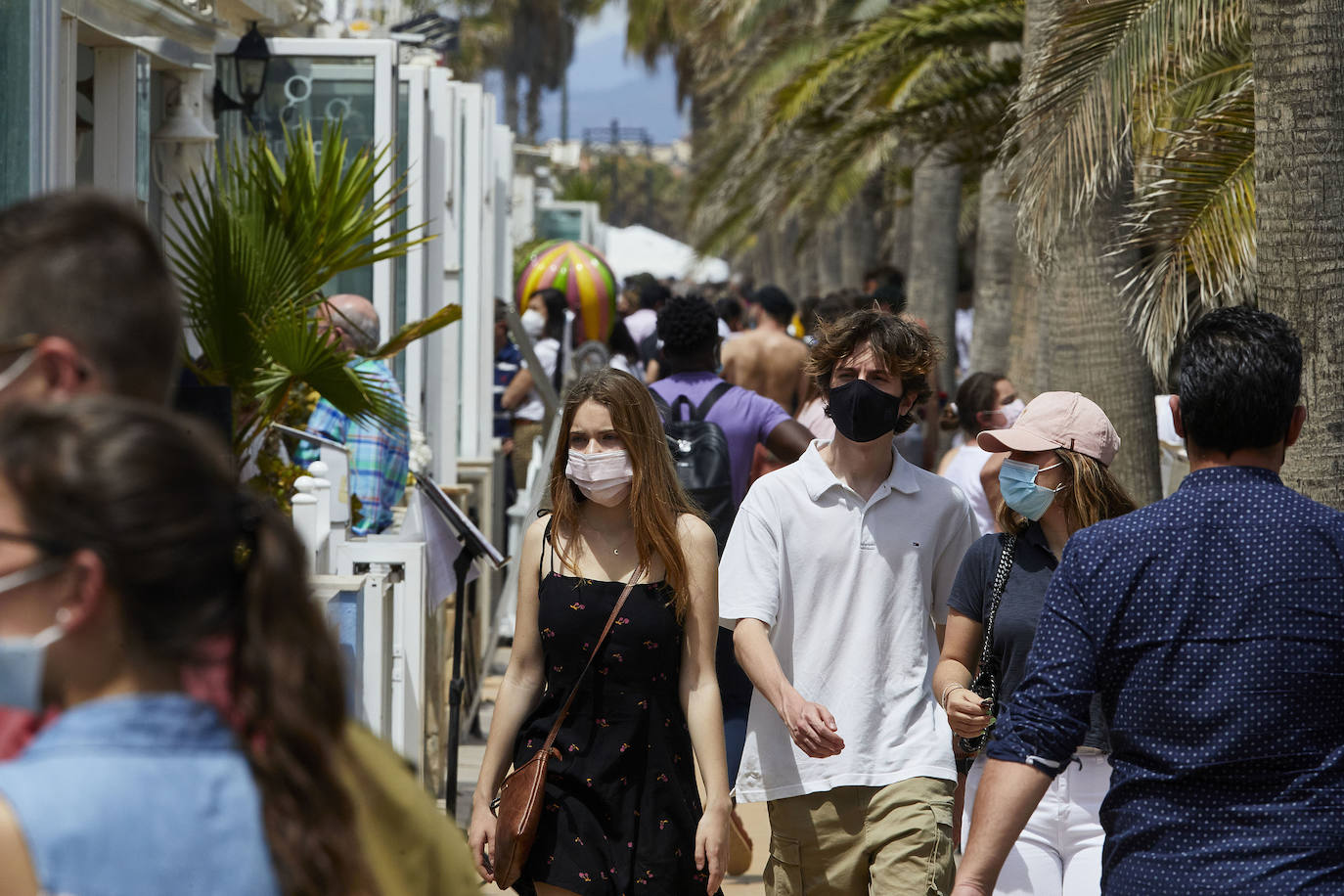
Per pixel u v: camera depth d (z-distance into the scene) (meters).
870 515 10.55
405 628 14.49
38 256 4.18
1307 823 6.53
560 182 105.69
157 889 3.57
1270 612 6.73
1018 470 9.41
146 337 4.26
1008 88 28.55
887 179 52.44
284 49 19.62
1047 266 16.14
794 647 10.52
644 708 9.45
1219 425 7.09
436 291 25.78
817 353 10.77
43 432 3.60
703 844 9.25
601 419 9.42
